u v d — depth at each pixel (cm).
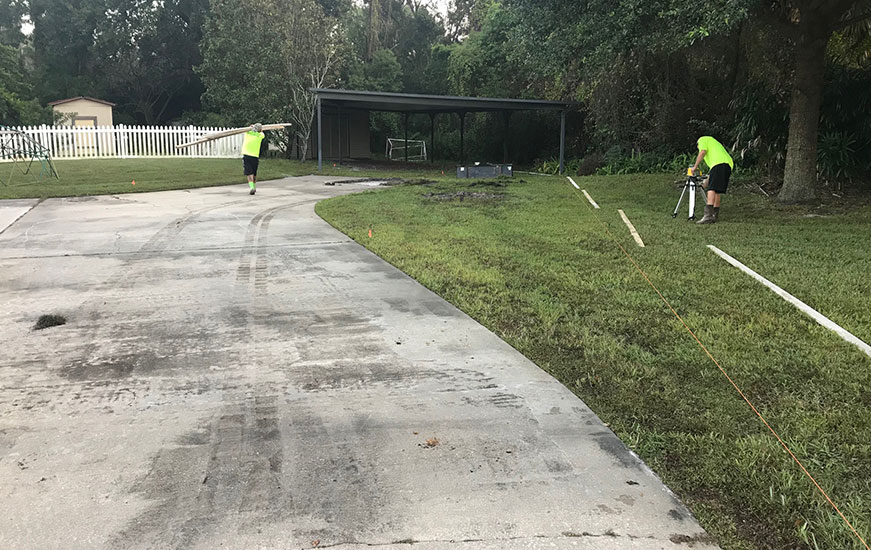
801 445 287
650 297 521
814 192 1116
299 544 221
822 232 834
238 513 239
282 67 2375
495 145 2825
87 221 955
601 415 323
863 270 609
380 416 320
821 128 1239
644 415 321
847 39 1243
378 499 248
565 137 2539
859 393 338
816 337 420
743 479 263
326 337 438
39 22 3716
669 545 223
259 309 504
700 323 454
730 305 499
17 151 1672
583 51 1077
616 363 387
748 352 397
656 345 418
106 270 638
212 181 1563
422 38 3978
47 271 636
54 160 2059
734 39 1520
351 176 1866
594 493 253
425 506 243
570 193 1369
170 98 3916
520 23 1186
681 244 754
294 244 773
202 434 301
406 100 2027
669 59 1802
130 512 240
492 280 581
